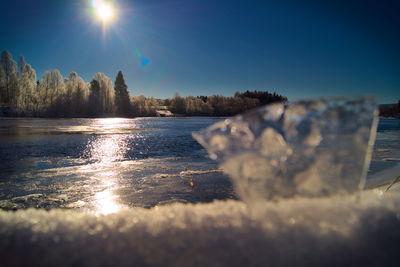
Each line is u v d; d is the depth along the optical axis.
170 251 0.82
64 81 73.44
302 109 0.98
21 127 29.38
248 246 0.82
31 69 64.44
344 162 0.96
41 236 0.91
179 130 28.25
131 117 79.06
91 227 0.96
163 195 5.36
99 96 73.50
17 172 8.02
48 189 6.02
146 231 0.92
